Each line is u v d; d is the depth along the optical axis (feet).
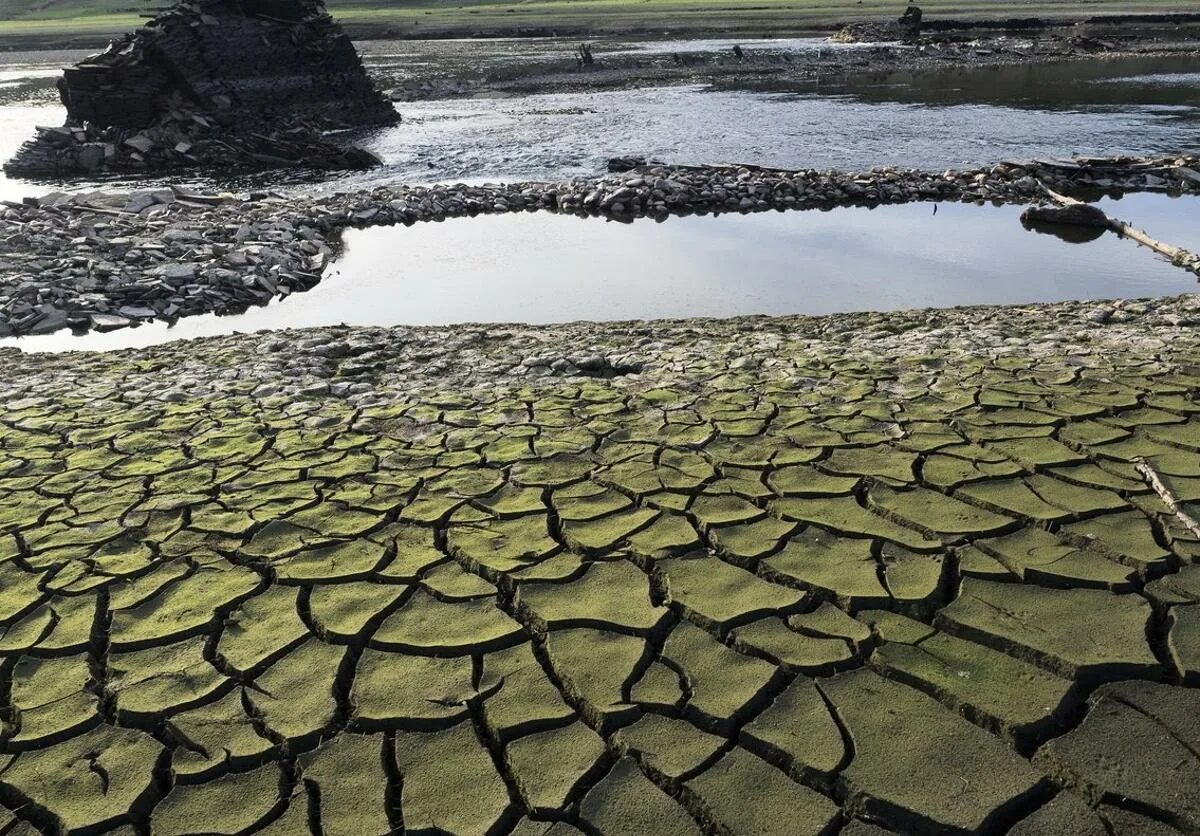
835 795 10.02
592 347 27.71
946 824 9.46
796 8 258.16
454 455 18.69
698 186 57.26
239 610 13.67
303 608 13.71
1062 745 10.36
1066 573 13.37
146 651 12.87
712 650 12.32
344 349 28.68
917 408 19.94
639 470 17.46
